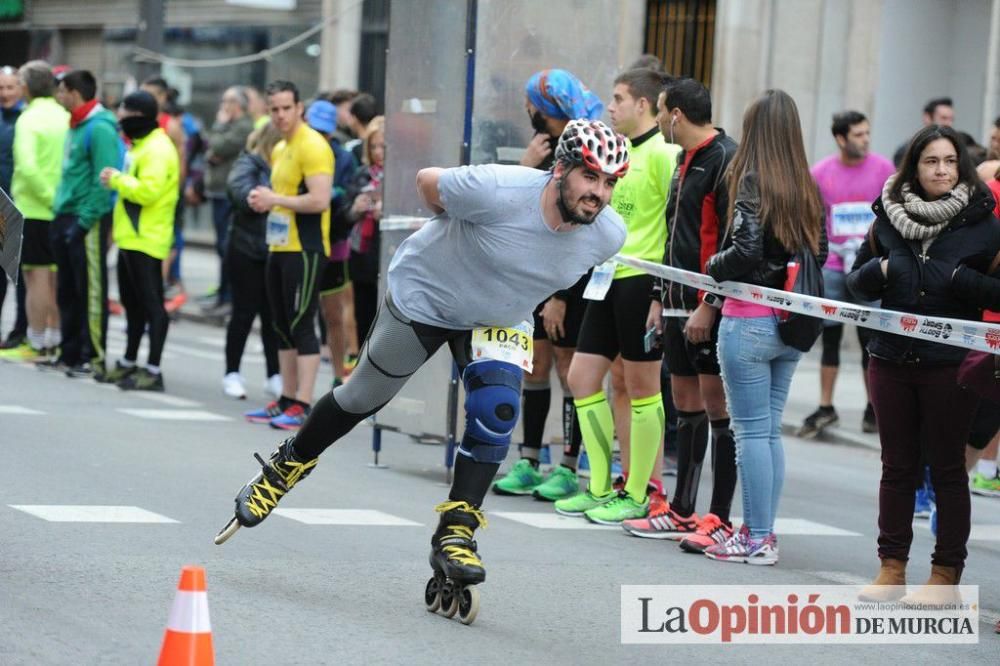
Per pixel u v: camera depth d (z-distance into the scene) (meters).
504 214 8.24
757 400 10.69
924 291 9.35
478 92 12.99
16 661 7.20
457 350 8.92
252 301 17.95
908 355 9.47
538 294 8.59
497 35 13.06
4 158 20.20
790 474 15.73
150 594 8.61
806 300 10.03
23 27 45.19
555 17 13.29
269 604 8.65
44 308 19.86
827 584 10.30
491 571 10.00
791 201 10.27
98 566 9.18
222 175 27.11
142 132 17.56
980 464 15.16
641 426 11.91
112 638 7.70
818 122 25.47
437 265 8.53
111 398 17.20
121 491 11.70
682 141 11.19
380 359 8.83
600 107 12.41
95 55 42.53
